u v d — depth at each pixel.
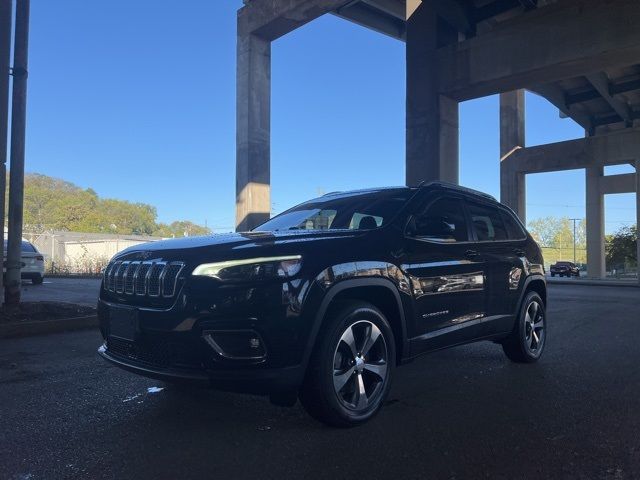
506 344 6.05
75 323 8.09
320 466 3.20
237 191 26.44
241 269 3.42
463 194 5.49
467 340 5.05
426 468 3.19
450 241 4.92
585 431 3.86
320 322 3.56
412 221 4.60
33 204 82.81
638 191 34.31
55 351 6.54
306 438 3.65
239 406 4.36
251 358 3.38
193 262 3.52
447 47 21.16
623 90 34.34
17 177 8.58
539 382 5.29
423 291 4.42
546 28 18.64
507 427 3.93
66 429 3.81
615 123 44.31
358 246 4.00
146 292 3.71
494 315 5.41
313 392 3.60
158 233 99.44
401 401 4.59
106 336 4.10
